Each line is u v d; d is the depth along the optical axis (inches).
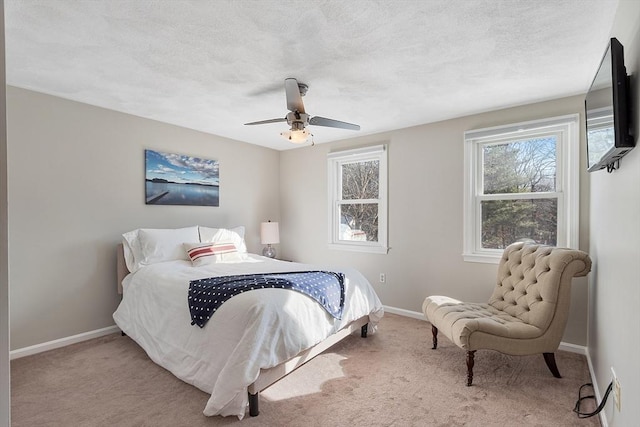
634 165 52.3
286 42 78.5
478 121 133.4
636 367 50.3
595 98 66.2
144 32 74.2
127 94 112.5
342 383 90.7
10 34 74.6
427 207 146.9
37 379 92.1
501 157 131.8
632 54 54.5
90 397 83.1
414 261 151.0
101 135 125.8
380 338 124.0
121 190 131.6
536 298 94.8
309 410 78.2
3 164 27.5
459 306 108.0
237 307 80.7
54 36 75.7
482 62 89.4
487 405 80.1
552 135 120.8
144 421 73.8
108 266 127.7
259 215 191.3
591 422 73.4
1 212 27.5
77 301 119.7
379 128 155.3
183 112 131.8
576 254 90.2
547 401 81.7
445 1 63.8
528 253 105.1
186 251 135.3
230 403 73.8
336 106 124.6
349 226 177.5
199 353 85.0
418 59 87.4
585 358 106.2
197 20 69.6
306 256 193.0
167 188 146.3
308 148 191.3
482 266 132.3
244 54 84.4
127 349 112.5
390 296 158.9
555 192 119.6
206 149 163.2
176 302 96.4
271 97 115.0
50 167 113.4
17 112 106.5
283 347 80.5
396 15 68.2
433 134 145.2
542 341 89.5
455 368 99.4
